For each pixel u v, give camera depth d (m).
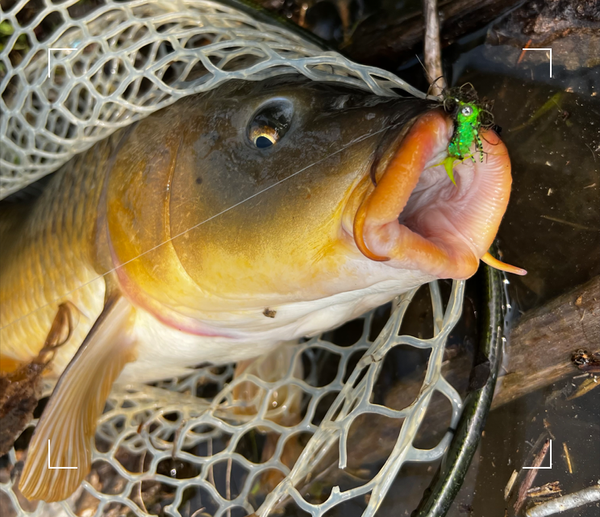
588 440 0.49
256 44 0.41
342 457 0.47
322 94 0.39
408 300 0.48
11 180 0.46
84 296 0.46
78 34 0.43
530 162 0.50
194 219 0.40
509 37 0.50
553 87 0.50
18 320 0.49
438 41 0.44
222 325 0.45
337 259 0.38
